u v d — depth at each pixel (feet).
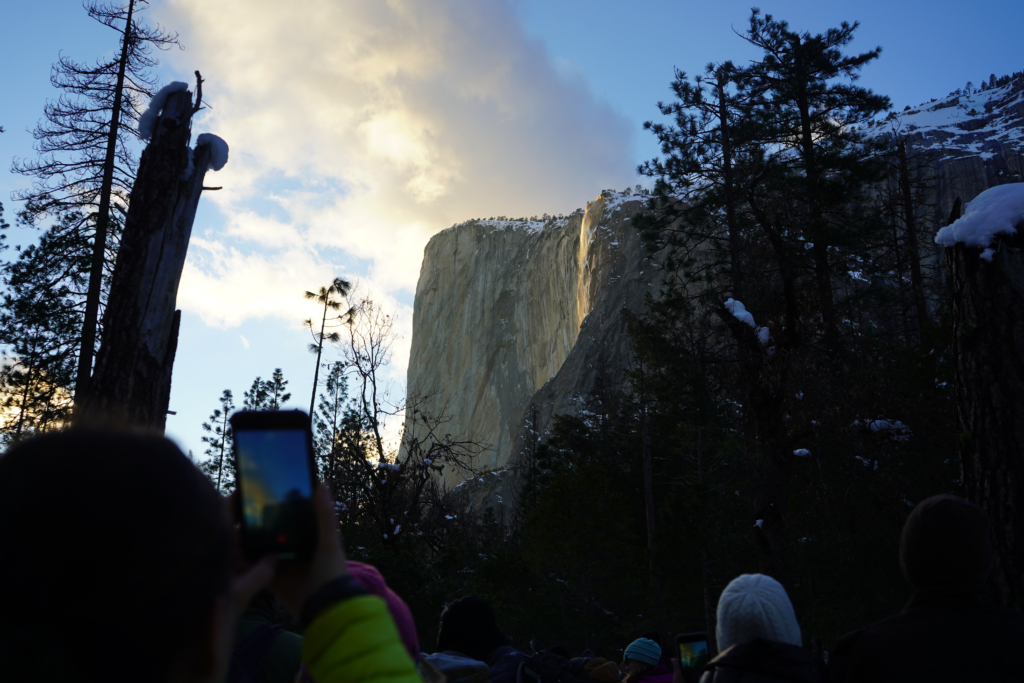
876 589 35.81
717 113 71.36
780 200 68.08
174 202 17.08
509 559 50.34
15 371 61.26
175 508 1.82
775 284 66.28
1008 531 18.08
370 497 55.16
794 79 73.31
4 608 1.68
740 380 40.01
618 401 102.12
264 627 5.73
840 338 48.34
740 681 6.86
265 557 2.42
